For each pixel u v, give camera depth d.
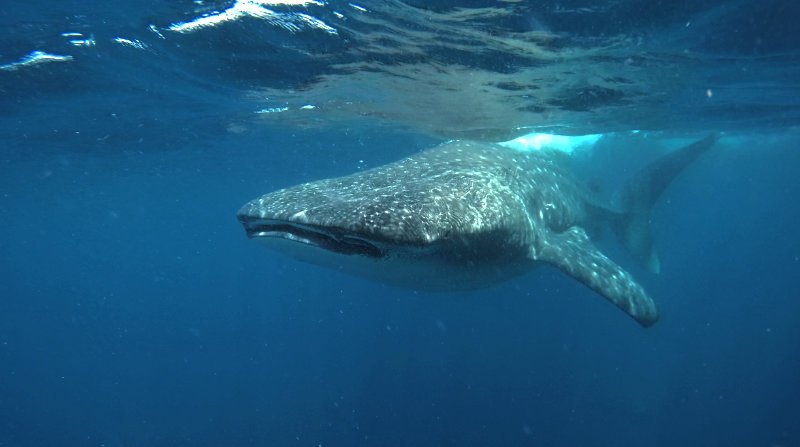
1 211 35.25
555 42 8.31
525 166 6.68
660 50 8.66
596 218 9.16
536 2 6.79
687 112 14.77
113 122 15.58
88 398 34.84
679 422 27.22
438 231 3.83
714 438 25.36
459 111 13.63
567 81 10.75
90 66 10.34
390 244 3.61
